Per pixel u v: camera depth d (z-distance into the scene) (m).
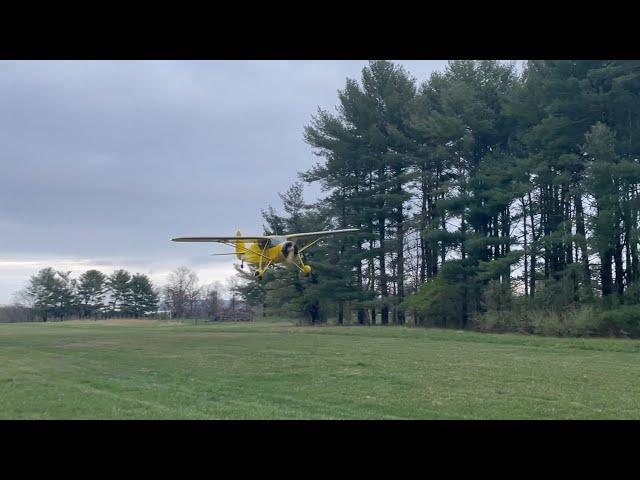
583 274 40.66
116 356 24.50
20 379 17.28
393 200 51.50
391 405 12.99
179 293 96.06
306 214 55.66
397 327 46.03
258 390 15.12
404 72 54.31
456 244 49.88
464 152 49.22
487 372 18.45
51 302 100.94
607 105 39.12
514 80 48.50
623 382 16.44
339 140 53.59
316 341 32.28
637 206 36.94
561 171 43.38
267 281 57.66
